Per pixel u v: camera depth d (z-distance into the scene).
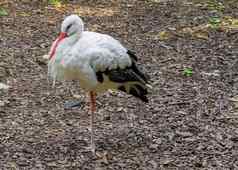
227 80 10.75
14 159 7.14
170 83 10.47
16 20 14.88
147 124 8.49
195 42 13.44
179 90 10.09
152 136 8.01
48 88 9.98
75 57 7.02
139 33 14.27
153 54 12.41
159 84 10.39
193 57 12.23
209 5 17.36
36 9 16.25
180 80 10.69
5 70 10.77
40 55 11.89
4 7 16.22
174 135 8.05
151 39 13.68
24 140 7.73
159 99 9.59
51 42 13.02
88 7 16.94
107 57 7.07
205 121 8.66
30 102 9.27
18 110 8.88
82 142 7.71
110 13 16.34
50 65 7.28
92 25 14.91
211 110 9.12
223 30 14.50
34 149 7.45
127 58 7.25
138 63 11.70
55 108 9.06
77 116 8.76
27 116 8.65
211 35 14.06
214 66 11.65
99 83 7.22
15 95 9.54
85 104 9.30
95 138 7.87
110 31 14.41
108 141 7.78
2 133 7.93
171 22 15.37
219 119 8.75
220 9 16.92
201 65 11.69
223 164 7.20
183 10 16.80
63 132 8.08
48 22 14.92
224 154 7.48
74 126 8.33
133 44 13.21
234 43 13.40
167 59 12.04
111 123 8.49
